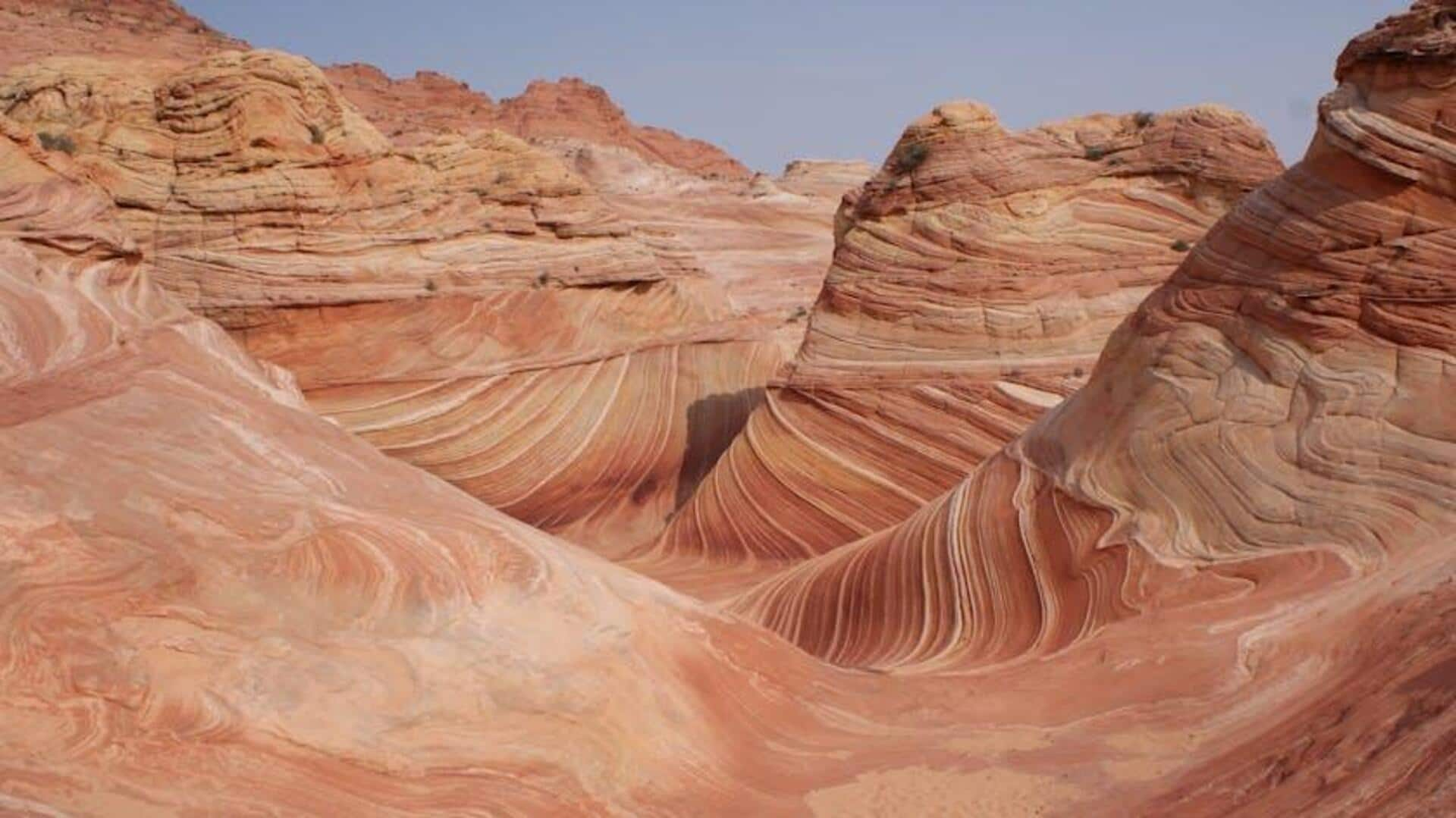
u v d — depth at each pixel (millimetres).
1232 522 14969
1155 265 25578
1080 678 13102
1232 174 25938
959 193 25766
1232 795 8992
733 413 32438
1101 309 24984
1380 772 7930
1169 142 26188
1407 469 14219
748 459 26000
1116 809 9625
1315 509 14461
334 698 9453
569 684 10461
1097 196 26000
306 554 10586
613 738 10273
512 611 10891
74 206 21734
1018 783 10477
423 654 10086
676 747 10680
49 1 62469
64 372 12734
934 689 13539
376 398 28312
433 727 9617
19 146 22172
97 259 18141
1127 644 13570
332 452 13266
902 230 26172
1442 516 13680
